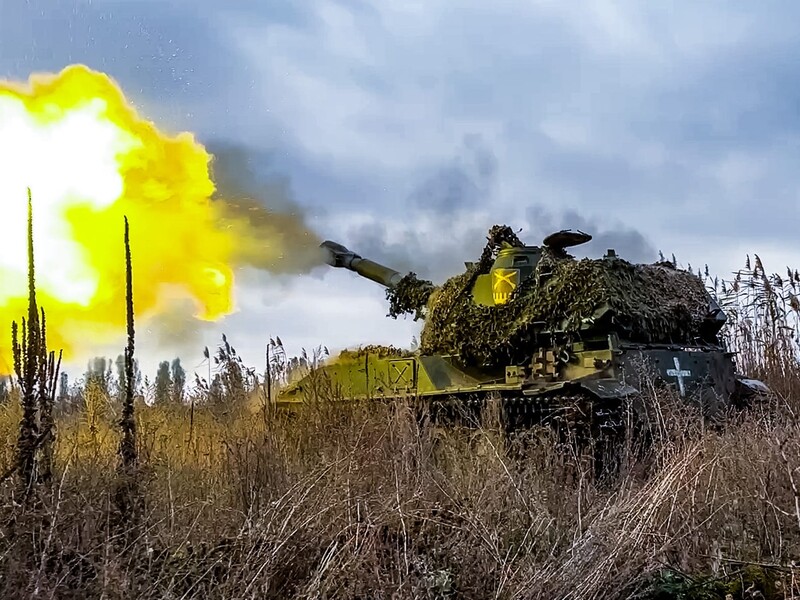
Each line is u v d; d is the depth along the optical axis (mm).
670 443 10008
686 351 15078
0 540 6602
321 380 14242
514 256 16125
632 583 6980
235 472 9180
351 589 6375
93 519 6973
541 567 6910
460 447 11570
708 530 7949
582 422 12734
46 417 7668
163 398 13242
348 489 7398
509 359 15445
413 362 15797
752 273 19875
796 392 17422
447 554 7137
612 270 14938
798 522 7492
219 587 6352
